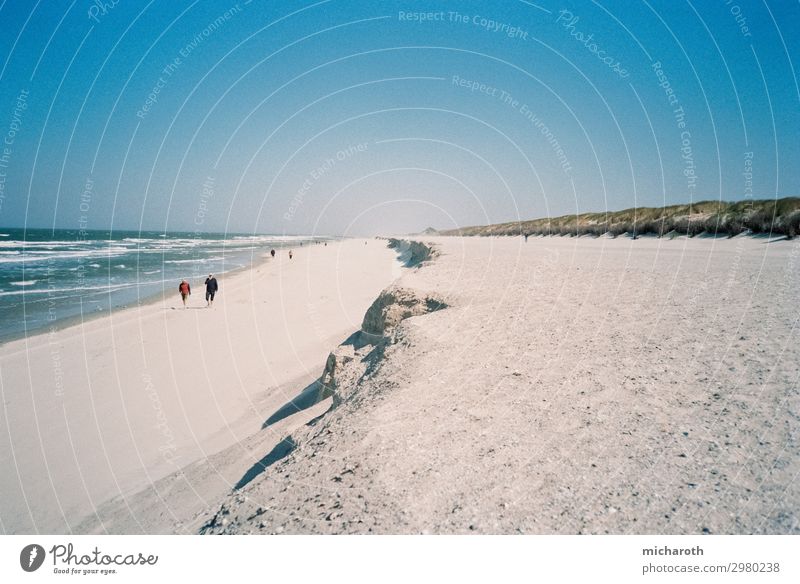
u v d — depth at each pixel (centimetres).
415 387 520
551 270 1452
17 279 3052
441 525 286
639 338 630
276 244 9819
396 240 7425
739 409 400
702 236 2733
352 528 295
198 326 1636
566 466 338
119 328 1628
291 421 691
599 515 285
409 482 334
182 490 567
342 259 4459
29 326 1691
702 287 979
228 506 392
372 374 612
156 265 4225
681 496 296
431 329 748
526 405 449
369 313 1043
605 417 409
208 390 1021
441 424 423
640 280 1130
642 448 353
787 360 500
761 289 915
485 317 814
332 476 361
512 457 356
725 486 301
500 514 292
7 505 622
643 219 3578
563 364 553
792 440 344
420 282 1271
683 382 469
